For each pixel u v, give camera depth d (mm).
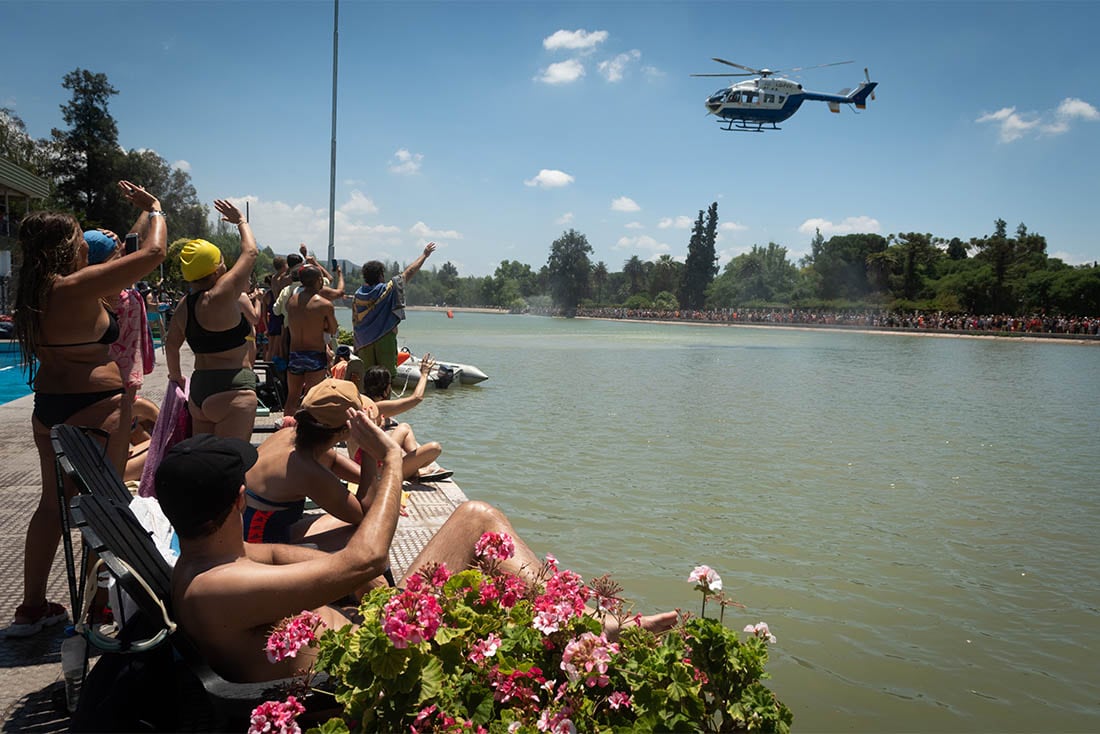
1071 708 4656
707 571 2512
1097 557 7438
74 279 3488
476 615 2303
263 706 2004
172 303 20516
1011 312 86688
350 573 2307
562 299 159250
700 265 134625
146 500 3383
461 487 9367
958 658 5297
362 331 9430
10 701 2896
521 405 17109
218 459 2314
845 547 7551
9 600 3844
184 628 2316
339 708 2291
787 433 14297
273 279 11078
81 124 58156
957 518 8719
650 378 25000
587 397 18969
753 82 65875
